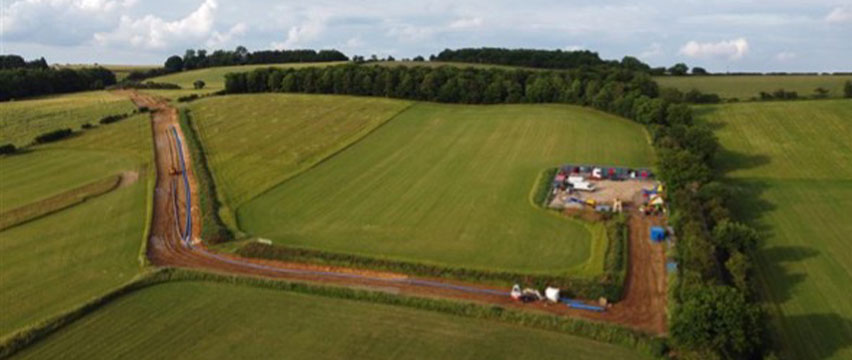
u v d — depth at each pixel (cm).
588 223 6394
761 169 8225
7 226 6894
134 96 15038
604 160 8825
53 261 5931
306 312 4747
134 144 10300
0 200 7806
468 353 4072
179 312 4797
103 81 17912
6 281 5512
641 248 5741
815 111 10650
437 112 12556
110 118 11950
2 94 14700
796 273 5194
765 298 4781
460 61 19275
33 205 7519
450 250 5875
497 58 18850
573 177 7850
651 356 3953
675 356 3897
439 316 4619
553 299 4781
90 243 6366
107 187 8138
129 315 4766
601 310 4628
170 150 9912
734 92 13025
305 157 9438
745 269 4772
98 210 7356
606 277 5056
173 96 14862
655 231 5866
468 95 13250
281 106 13188
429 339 4275
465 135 10631
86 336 4466
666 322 4397
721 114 10994
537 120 11494
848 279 5056
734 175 8044
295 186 8112
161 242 6369
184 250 6162
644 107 10531
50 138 10619
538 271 5284
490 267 5419
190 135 10612
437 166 8856
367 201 7456
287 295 5059
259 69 15300
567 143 9838
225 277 5359
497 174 8356
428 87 13500
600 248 5706
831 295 4794
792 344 4147
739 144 9362
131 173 8769
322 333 4403
